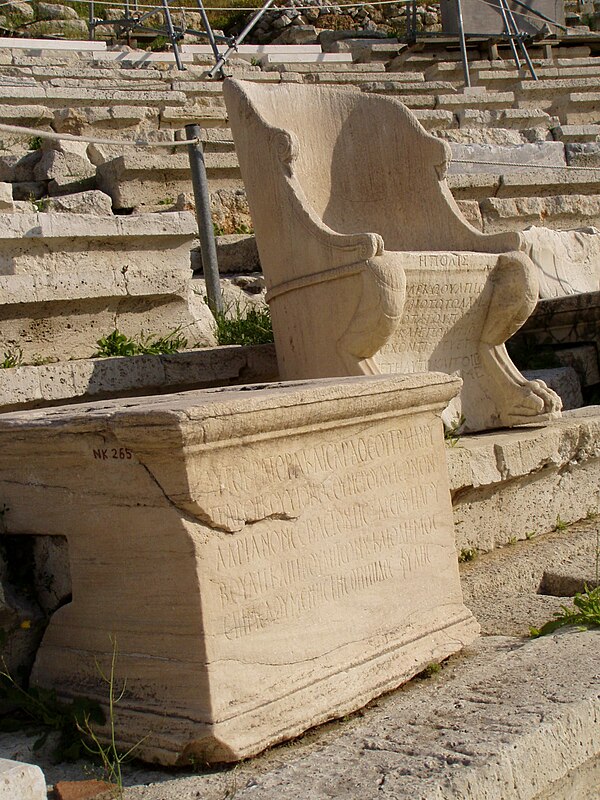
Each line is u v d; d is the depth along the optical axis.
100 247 7.01
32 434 3.62
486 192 11.14
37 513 3.74
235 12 20.39
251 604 3.40
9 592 3.76
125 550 3.45
